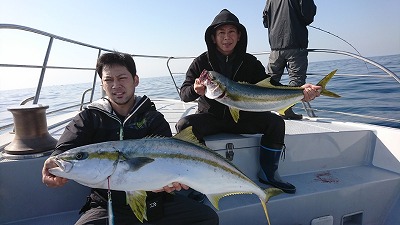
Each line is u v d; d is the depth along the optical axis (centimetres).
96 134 237
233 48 328
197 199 283
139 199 192
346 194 311
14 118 262
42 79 349
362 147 382
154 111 254
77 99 1856
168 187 199
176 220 233
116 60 231
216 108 327
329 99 1116
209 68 338
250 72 342
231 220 275
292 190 297
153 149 196
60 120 474
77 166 182
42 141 267
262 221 284
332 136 364
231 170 219
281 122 309
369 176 341
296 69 473
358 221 324
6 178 255
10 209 260
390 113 830
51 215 272
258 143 337
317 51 450
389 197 332
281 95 293
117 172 187
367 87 1282
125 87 234
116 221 220
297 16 457
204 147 213
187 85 333
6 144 309
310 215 300
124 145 193
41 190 266
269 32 509
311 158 358
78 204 279
